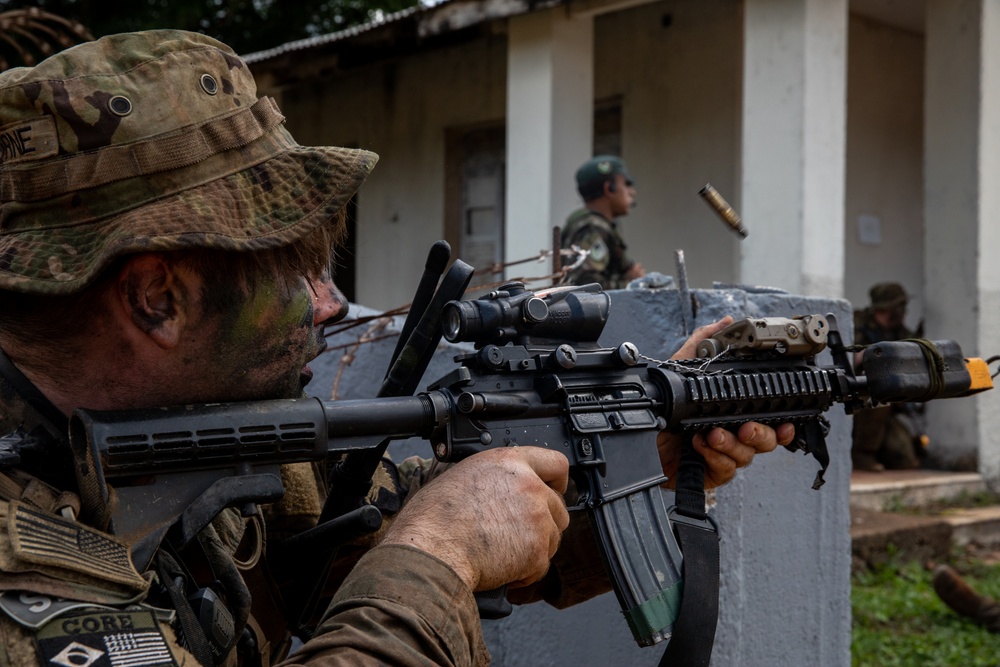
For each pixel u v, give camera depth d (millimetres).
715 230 7941
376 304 10219
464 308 1485
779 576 2646
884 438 7023
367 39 8352
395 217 10031
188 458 1218
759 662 2592
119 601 1065
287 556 1539
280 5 12273
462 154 9492
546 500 1331
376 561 1209
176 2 10719
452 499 1277
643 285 2645
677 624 1546
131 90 1214
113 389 1243
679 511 1697
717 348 1856
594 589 1732
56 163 1198
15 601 994
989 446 6832
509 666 2863
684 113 8148
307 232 1282
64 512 1107
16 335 1231
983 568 5609
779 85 6180
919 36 9141
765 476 2607
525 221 7461
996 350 6773
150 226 1178
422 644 1143
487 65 9117
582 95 7484
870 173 8789
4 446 1147
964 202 6758
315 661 1088
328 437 1326
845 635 2836
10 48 8289
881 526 5570
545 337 1568
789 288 6113
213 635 1215
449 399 1426
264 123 1327
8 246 1202
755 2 6293
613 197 5801
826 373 1872
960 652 4203
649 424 1617
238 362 1282
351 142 10422
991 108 6730
